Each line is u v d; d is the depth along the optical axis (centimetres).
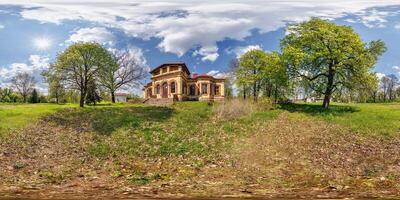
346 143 2700
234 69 8112
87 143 2716
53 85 5378
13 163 2006
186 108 5231
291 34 5578
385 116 4009
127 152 2389
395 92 12250
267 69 5603
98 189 1388
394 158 2155
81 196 1235
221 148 2508
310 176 1722
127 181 1582
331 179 1634
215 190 1358
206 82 8019
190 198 1202
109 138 2920
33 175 1728
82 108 5203
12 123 3438
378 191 1346
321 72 5284
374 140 2819
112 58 5847
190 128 3434
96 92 6500
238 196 1234
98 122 3797
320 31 5041
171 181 1589
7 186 1443
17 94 11788
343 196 1237
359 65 4950
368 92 5106
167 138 2875
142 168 1934
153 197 1220
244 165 2016
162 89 7919
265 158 2212
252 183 1541
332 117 4116
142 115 4406
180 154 2323
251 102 5025
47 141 2748
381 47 5009
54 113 4412
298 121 3944
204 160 2145
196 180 1619
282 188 1413
